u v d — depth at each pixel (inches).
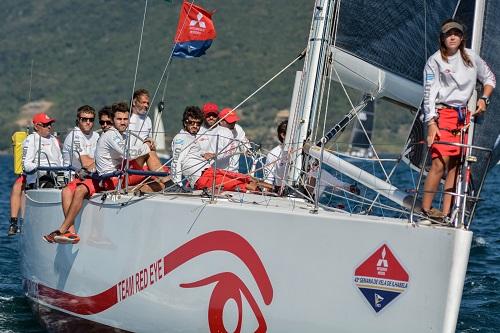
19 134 1064.8
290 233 681.6
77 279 856.3
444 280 621.0
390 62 821.2
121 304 799.7
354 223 654.5
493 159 708.7
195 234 735.7
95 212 831.7
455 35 653.9
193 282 735.7
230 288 713.0
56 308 901.8
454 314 621.9
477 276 1109.1
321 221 668.1
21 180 1057.5
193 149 896.3
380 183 713.6
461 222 634.2
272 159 929.5
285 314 682.2
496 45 725.3
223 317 716.7
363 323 650.2
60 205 877.8
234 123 962.7
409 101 823.7
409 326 634.2
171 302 752.3
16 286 1096.8
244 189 823.7
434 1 808.9
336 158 746.8
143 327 781.3
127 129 811.4
